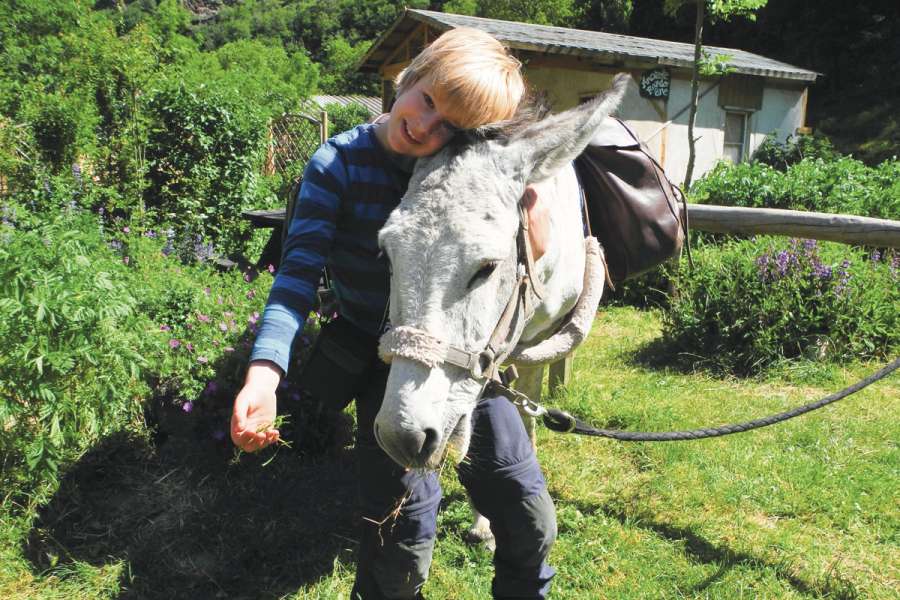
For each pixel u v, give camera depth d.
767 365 5.46
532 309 1.90
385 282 1.91
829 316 5.60
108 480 3.40
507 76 1.71
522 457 2.02
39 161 6.98
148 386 3.59
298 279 1.76
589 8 32.97
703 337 5.73
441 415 1.54
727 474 3.72
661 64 12.14
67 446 3.23
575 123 1.71
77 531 3.06
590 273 2.42
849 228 3.86
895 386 5.12
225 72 12.43
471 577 2.83
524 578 2.11
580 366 5.59
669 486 3.60
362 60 15.79
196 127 8.09
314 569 2.91
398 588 2.02
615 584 2.83
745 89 13.80
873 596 2.79
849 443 4.13
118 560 2.90
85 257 3.35
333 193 1.85
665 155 13.12
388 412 1.50
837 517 3.33
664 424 4.41
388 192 1.87
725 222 4.19
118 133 8.03
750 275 5.80
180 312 4.09
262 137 8.76
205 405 3.62
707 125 13.52
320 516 3.24
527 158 1.67
